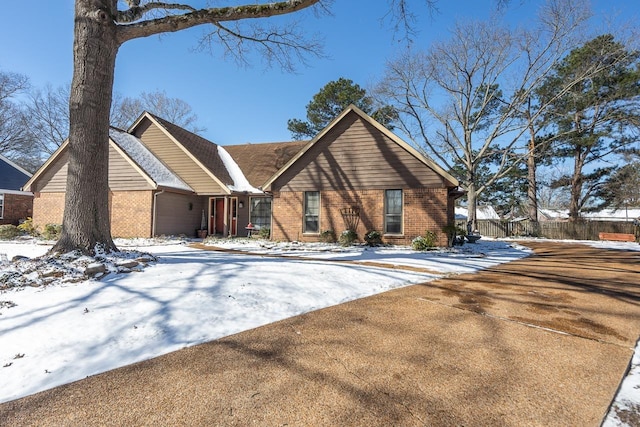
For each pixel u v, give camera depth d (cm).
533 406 251
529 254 1257
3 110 3056
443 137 2719
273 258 885
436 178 1323
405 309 484
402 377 291
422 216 1327
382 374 296
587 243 1978
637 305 520
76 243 663
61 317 396
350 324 421
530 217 2880
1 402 248
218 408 242
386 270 735
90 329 370
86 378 283
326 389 270
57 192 1669
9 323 377
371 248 1264
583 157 2867
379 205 1380
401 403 252
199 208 1869
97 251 675
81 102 688
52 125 3312
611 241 2238
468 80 2488
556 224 2694
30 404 246
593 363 323
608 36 2184
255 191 1795
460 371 303
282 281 585
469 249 1331
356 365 312
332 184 1445
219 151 2212
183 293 489
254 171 2017
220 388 269
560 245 1788
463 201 3869
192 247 1220
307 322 426
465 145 2572
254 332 389
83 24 698
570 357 335
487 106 2741
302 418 232
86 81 692
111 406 244
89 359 313
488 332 397
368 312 470
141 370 297
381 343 363
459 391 270
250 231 1806
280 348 347
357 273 684
